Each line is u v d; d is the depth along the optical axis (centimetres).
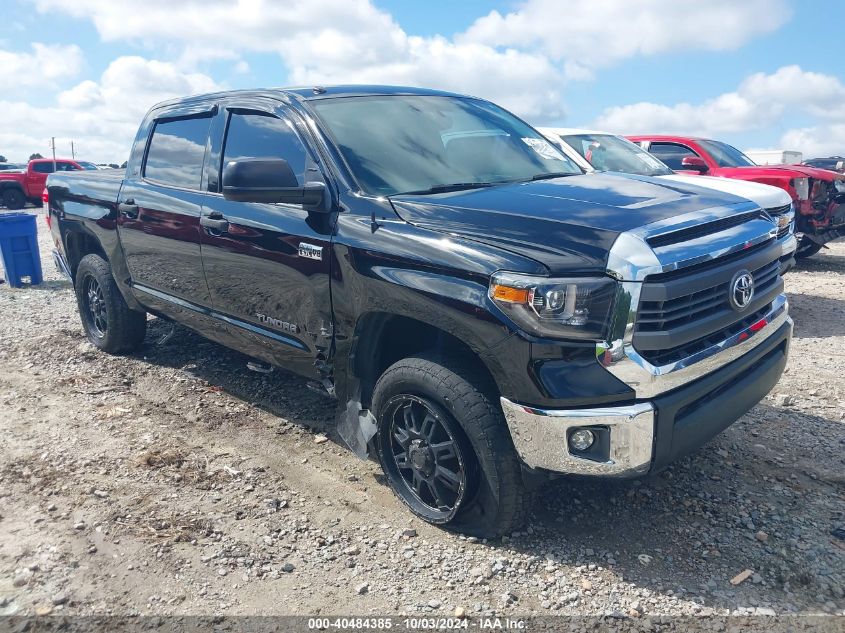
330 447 416
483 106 462
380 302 321
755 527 323
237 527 333
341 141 369
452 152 393
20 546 317
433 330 338
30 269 966
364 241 328
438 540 321
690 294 282
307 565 304
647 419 272
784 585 284
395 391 326
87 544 318
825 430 423
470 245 293
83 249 614
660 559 302
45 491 365
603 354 269
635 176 400
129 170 530
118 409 475
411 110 413
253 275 399
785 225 512
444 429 312
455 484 316
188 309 473
